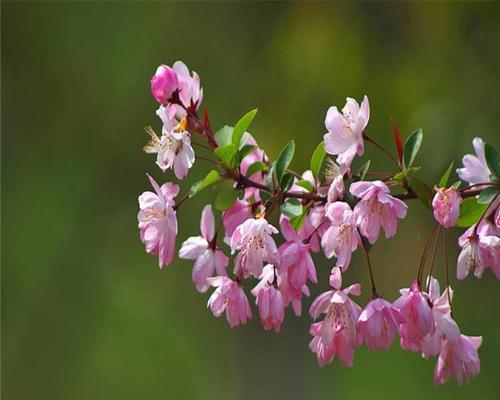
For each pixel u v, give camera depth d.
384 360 16.34
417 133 4.54
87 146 16.34
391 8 12.62
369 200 4.23
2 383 18.23
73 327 18.23
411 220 13.68
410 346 4.56
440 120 11.72
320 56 12.94
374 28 12.73
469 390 14.80
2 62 16.27
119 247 17.52
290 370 14.54
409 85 12.33
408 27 12.52
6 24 16.19
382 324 4.30
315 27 12.97
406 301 4.38
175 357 19.03
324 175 4.84
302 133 12.89
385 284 14.34
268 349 14.69
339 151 4.49
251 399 14.66
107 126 16.09
